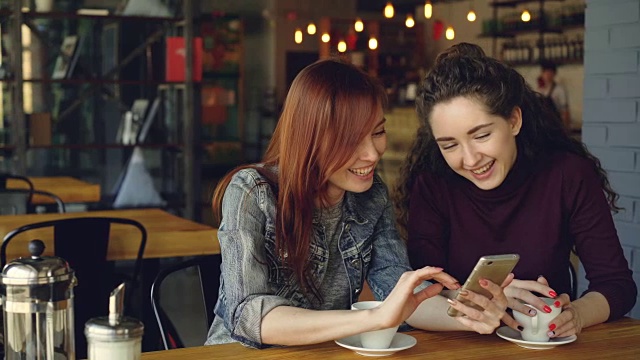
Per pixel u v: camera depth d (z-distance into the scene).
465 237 2.18
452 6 11.83
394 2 12.55
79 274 3.17
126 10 6.64
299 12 12.09
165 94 6.86
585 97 3.74
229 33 10.59
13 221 3.81
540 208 2.12
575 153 2.18
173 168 6.95
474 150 1.94
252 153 11.84
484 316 1.67
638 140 3.50
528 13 9.95
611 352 1.70
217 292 2.31
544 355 1.67
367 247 1.97
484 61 1.94
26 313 1.34
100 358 1.30
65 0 6.55
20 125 6.19
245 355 1.64
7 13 6.22
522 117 2.11
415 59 12.34
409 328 2.11
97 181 6.88
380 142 1.77
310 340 1.65
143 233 3.34
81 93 6.65
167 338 2.13
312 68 1.77
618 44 3.57
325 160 1.73
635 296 2.02
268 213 1.81
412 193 2.23
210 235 3.59
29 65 6.47
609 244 2.07
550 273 2.13
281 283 1.86
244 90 11.87
